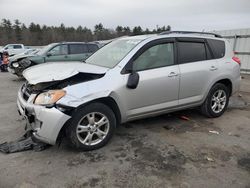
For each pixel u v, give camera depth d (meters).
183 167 3.12
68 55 10.12
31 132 3.51
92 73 3.46
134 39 4.23
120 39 4.65
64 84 3.40
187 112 5.36
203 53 4.66
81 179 2.84
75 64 4.18
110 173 2.96
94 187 2.71
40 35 60.25
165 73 4.02
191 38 4.51
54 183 2.76
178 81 4.19
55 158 3.29
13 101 6.36
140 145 3.71
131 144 3.74
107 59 4.14
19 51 23.66
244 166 3.17
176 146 3.70
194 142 3.85
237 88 5.25
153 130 4.30
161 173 2.98
